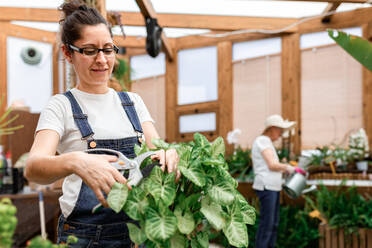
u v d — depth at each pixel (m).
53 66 4.34
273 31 4.33
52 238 1.57
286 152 4.22
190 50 5.05
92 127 1.09
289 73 4.43
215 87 4.88
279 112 4.51
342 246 3.19
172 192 0.81
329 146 4.20
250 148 4.65
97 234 1.03
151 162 0.91
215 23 4.32
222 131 4.79
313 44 4.33
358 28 3.99
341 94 4.18
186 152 0.89
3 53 4.28
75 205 1.03
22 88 4.38
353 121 4.11
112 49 1.08
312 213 3.38
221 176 0.89
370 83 4.01
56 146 1.01
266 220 3.20
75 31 1.04
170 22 4.23
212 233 3.35
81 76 1.09
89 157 0.84
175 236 0.81
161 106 5.20
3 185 1.50
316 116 4.32
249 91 4.70
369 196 3.36
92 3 2.13
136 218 0.78
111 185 0.80
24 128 2.25
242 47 4.76
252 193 3.89
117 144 1.11
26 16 4.20
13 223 0.63
